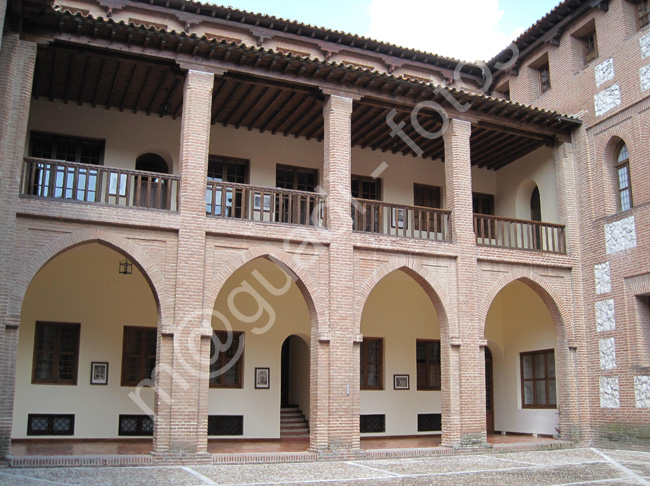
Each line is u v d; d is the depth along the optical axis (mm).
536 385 19891
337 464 13766
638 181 16812
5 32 13156
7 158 12852
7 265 12516
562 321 17750
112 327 17172
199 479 11352
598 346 17469
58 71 15320
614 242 17281
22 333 16234
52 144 16859
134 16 18281
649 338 16531
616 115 17531
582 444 17203
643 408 16109
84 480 10891
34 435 15977
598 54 18406
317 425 14430
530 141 19391
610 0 18000
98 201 13695
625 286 16859
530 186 20766
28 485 10227
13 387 12281
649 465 13797
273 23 19172
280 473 12336
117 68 15086
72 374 16625
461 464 13938
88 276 17172
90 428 16469
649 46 16750
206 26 18922
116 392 16906
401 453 15008
